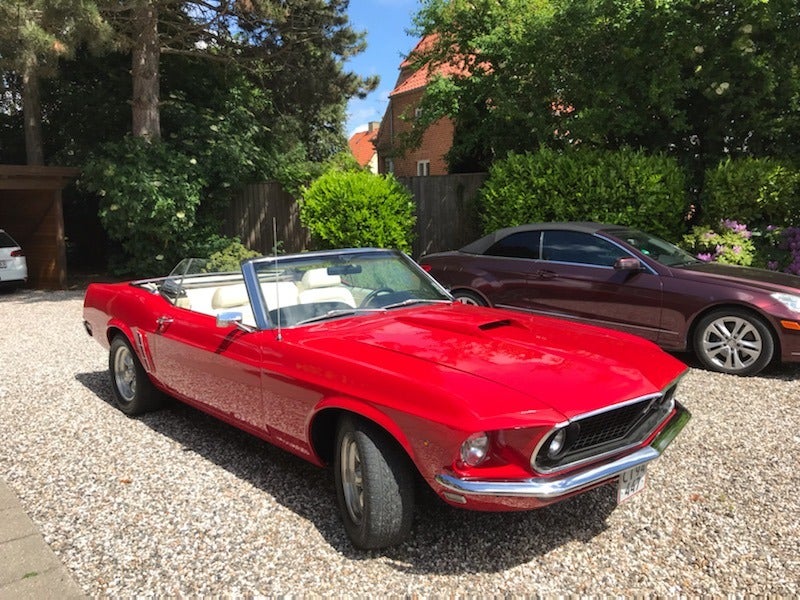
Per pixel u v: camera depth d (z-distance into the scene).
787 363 6.50
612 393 2.87
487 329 3.63
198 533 3.22
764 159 9.66
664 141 11.25
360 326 3.67
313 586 2.78
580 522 3.30
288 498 3.60
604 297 6.73
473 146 14.02
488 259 7.76
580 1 10.70
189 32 14.09
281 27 15.79
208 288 5.30
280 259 4.07
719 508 3.42
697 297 6.12
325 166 14.64
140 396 4.95
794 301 5.71
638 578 2.81
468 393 2.71
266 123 18.19
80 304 11.71
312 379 3.20
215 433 4.68
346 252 4.38
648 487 3.68
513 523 3.30
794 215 9.74
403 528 2.95
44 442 4.54
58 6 9.61
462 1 12.86
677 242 9.78
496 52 12.35
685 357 6.77
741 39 9.44
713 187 9.76
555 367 3.03
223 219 14.55
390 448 2.92
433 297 4.42
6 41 9.92
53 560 2.99
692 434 4.49
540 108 12.08
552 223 7.52
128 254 14.60
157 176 12.66
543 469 2.67
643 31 10.42
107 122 16.41
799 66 9.86
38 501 3.61
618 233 7.07
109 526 3.31
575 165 10.06
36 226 14.88
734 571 2.85
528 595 2.70
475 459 2.63
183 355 4.27
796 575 2.81
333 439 3.44
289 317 3.78
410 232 12.35
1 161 17.69
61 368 6.75
